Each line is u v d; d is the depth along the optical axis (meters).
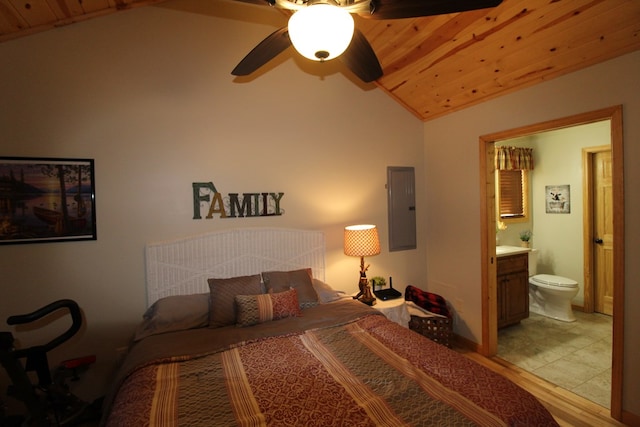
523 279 3.60
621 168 2.01
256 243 2.81
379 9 1.35
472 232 3.09
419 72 2.91
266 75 2.87
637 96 1.94
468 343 3.16
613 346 2.09
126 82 2.43
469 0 1.28
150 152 2.50
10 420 1.83
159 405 1.30
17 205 2.17
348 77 3.22
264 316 2.22
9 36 2.13
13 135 2.16
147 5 2.46
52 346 1.86
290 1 1.28
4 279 2.17
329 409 1.26
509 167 4.18
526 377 2.62
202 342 1.92
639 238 1.96
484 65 2.54
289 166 2.97
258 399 1.35
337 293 2.76
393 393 1.34
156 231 2.53
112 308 2.42
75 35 2.30
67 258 2.30
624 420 2.05
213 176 2.70
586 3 1.83
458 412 1.21
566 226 4.10
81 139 2.32
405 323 2.84
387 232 3.45
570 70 2.24
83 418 2.22
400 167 3.48
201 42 2.65
